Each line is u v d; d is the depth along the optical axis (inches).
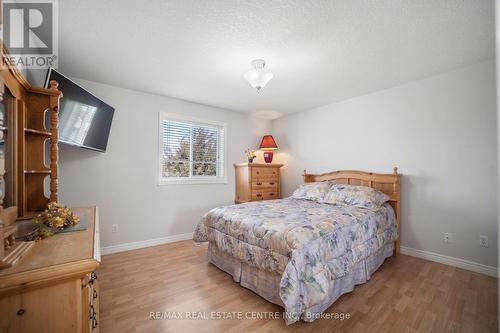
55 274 27.3
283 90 121.6
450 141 99.7
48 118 68.6
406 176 112.5
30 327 27.1
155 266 98.7
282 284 58.6
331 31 69.9
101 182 111.3
